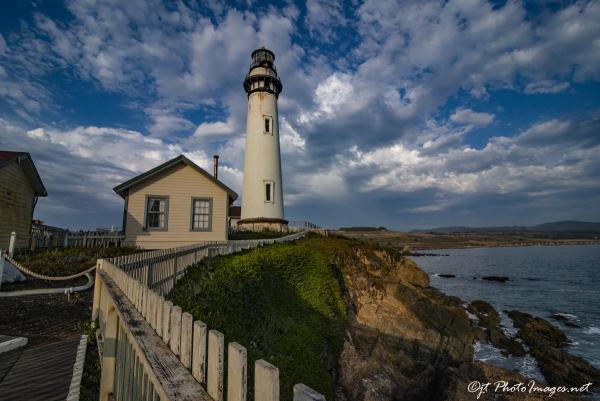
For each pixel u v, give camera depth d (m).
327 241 28.44
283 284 15.55
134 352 2.72
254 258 14.97
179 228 17.86
